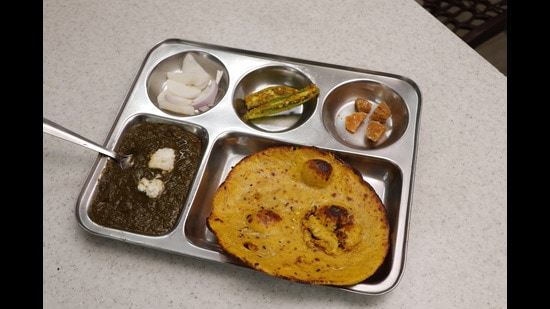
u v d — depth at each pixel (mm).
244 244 295
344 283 276
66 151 380
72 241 333
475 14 608
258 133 368
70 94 418
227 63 411
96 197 336
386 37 441
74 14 477
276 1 476
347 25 453
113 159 349
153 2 483
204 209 347
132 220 325
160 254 323
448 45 433
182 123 376
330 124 389
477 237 325
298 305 301
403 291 303
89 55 444
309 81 398
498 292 302
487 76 410
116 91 419
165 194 338
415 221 332
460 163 360
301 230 309
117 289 312
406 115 374
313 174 319
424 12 459
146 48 446
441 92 400
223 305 303
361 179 321
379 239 298
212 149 361
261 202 322
